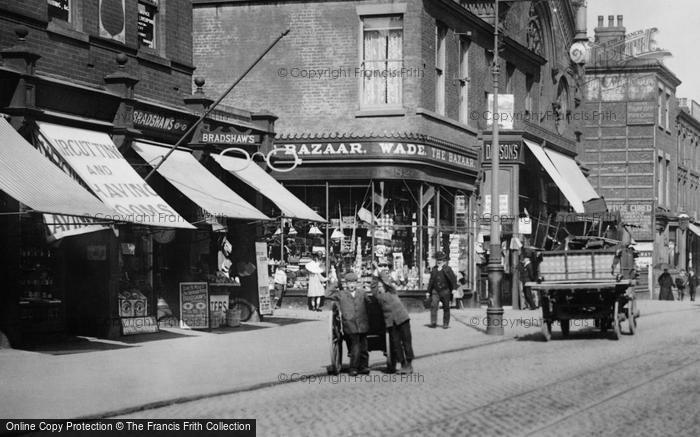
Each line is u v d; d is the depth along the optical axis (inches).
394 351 600.1
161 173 777.6
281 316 1054.4
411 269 1170.0
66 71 722.8
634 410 440.1
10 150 620.4
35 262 724.0
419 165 1155.3
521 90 1530.5
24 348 676.1
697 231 2571.4
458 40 1291.8
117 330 762.8
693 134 2753.4
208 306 874.8
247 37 1206.9
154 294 845.2
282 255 1175.6
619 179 2299.5
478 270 1360.7
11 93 658.2
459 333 909.2
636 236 2164.1
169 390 498.9
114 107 756.6
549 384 536.1
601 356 695.1
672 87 2468.0
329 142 1147.9
